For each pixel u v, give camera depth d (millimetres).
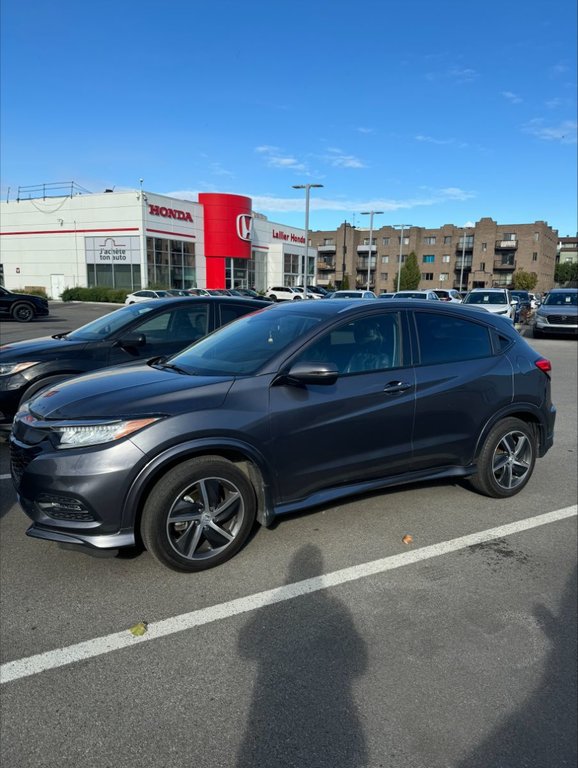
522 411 4324
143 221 36812
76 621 2736
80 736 2051
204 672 2402
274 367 3367
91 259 38750
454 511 4164
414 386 3754
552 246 93250
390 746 2027
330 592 3043
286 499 3389
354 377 3566
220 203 42094
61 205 38812
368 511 4125
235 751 1996
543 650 2588
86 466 2846
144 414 2957
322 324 3578
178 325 6109
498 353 4262
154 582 3100
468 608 2918
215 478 3127
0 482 4621
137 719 2137
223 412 3100
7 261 41312
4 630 2658
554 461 5488
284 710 2195
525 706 2234
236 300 6496
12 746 2000
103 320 6316
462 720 2156
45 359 5398
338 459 3508
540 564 3395
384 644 2613
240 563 3324
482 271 83938
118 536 2918
